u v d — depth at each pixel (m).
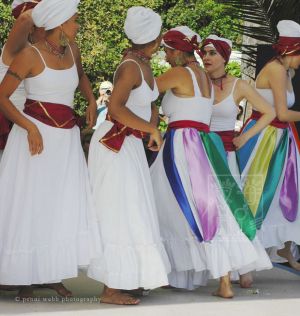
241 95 7.77
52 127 6.46
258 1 9.94
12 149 6.50
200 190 7.02
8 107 6.37
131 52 6.79
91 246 6.48
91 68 20.89
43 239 6.37
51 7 6.32
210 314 6.33
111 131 6.62
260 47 9.23
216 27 21.92
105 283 6.48
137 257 6.52
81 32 20.80
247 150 8.24
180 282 7.26
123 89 6.58
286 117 8.10
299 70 8.88
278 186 8.13
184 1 23.45
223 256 6.96
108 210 6.55
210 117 7.38
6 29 20.38
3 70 7.00
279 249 8.84
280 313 6.46
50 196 6.41
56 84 6.43
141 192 6.62
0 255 6.39
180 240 7.12
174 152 7.14
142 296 7.06
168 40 7.22
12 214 6.38
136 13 6.71
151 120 7.04
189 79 7.18
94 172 6.64
